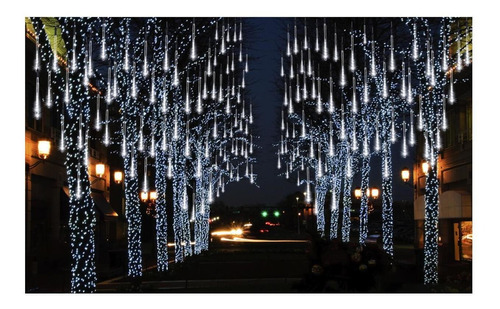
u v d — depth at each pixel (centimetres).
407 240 6222
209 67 2655
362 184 3516
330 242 1636
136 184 2581
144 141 3053
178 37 2906
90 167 4306
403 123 2967
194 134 3859
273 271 2631
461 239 3269
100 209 4381
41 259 3375
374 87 3372
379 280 1695
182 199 3616
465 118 3438
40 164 3328
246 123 4412
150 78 2748
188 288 2109
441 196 3303
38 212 3388
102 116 3891
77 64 1755
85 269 1672
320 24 3344
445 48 2138
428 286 1878
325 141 4200
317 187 5062
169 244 6303
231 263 2884
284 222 10669
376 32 3011
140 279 2259
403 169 3831
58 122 3706
